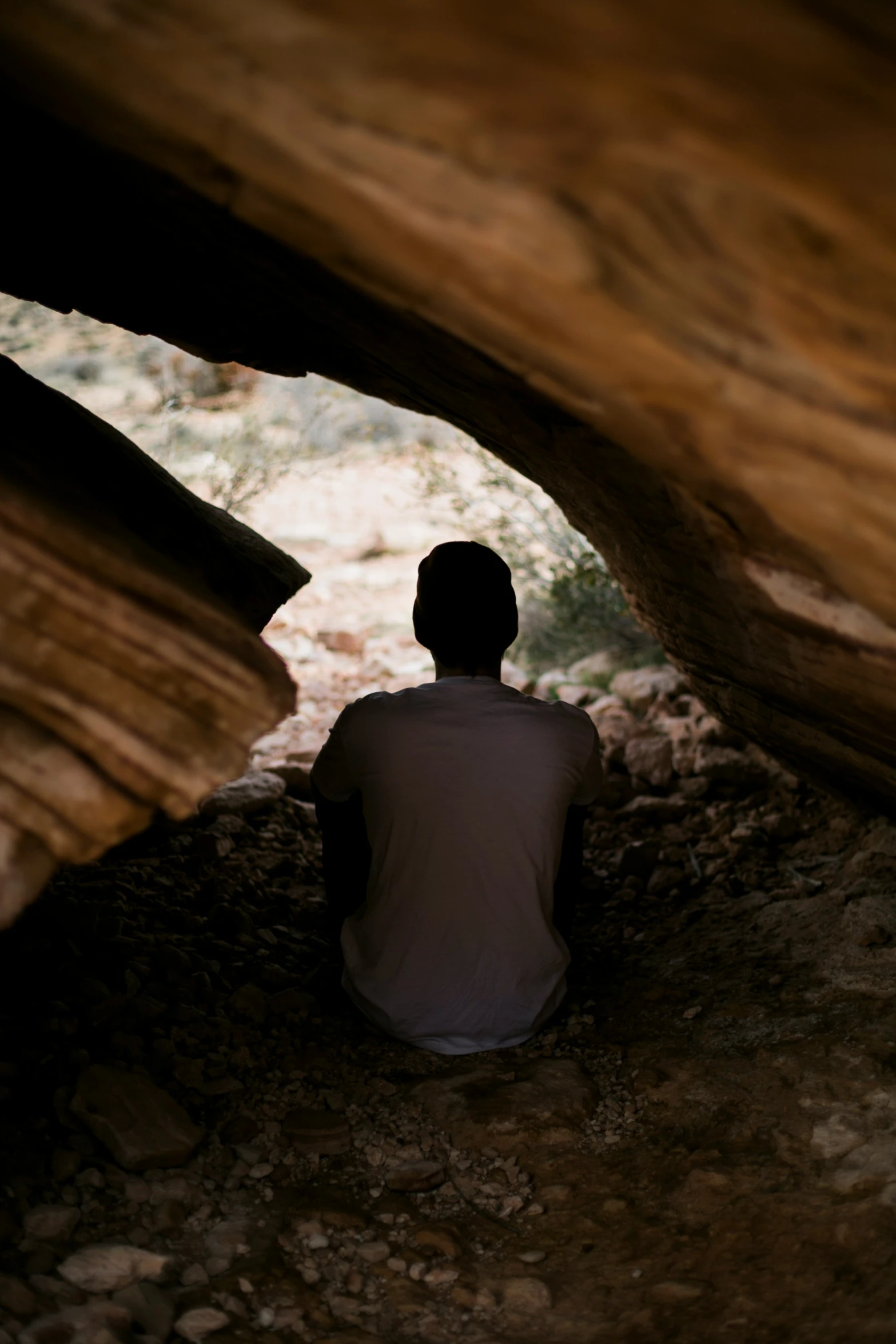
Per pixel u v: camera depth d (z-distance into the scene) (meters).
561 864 2.81
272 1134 2.21
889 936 2.85
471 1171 2.14
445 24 0.90
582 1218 1.99
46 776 1.25
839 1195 1.89
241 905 3.24
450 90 0.93
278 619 6.33
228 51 0.98
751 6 0.86
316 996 2.78
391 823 2.48
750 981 2.82
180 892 3.23
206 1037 2.50
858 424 1.10
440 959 2.54
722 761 4.24
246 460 6.88
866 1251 1.72
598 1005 2.81
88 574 1.26
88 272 2.31
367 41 0.92
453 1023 2.55
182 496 2.59
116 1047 2.36
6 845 1.24
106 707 1.27
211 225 1.84
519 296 1.11
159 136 1.20
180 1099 2.28
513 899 2.51
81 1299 1.64
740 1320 1.64
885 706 1.81
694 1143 2.16
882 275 1.00
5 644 1.23
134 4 0.97
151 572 1.35
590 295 1.06
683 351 1.10
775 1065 2.36
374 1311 1.75
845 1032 2.44
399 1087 2.41
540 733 2.50
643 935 3.28
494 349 1.34
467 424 2.92
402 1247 1.91
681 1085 2.36
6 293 2.45
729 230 0.99
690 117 0.91
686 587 2.44
